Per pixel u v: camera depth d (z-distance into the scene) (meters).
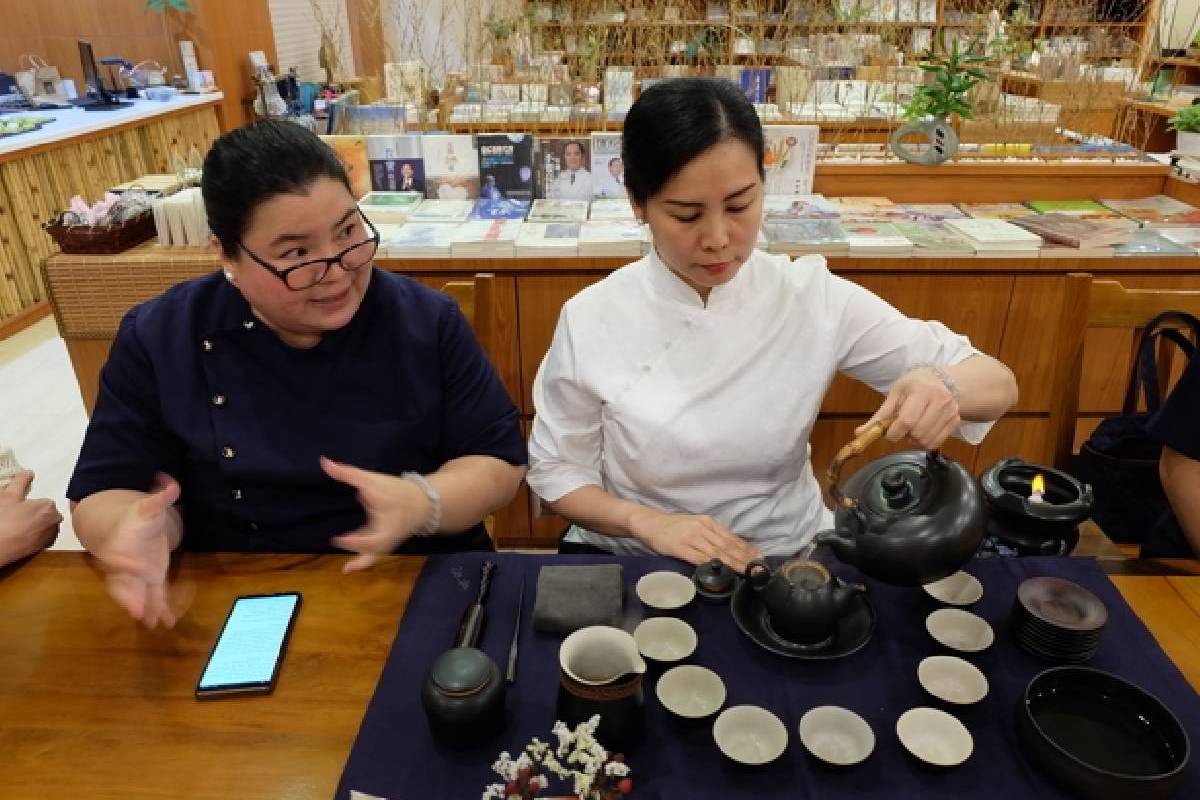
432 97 3.78
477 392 1.18
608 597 0.94
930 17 4.82
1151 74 4.72
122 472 1.10
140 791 0.75
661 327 1.21
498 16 4.09
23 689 0.85
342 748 0.79
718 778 0.75
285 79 5.92
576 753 0.68
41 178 4.02
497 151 2.40
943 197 2.52
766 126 2.37
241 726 0.81
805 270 1.25
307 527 1.16
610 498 1.21
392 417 1.14
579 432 1.26
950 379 1.06
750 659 0.89
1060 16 3.02
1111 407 2.32
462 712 0.75
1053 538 1.06
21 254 3.93
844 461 0.93
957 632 0.92
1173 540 1.25
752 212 1.02
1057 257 2.06
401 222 2.23
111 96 4.99
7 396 3.32
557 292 2.09
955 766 0.75
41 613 0.96
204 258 2.12
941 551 0.84
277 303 0.96
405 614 0.95
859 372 1.30
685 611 0.95
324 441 1.12
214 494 1.16
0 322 3.81
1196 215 2.34
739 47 4.02
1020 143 2.81
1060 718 0.79
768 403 1.22
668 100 0.97
